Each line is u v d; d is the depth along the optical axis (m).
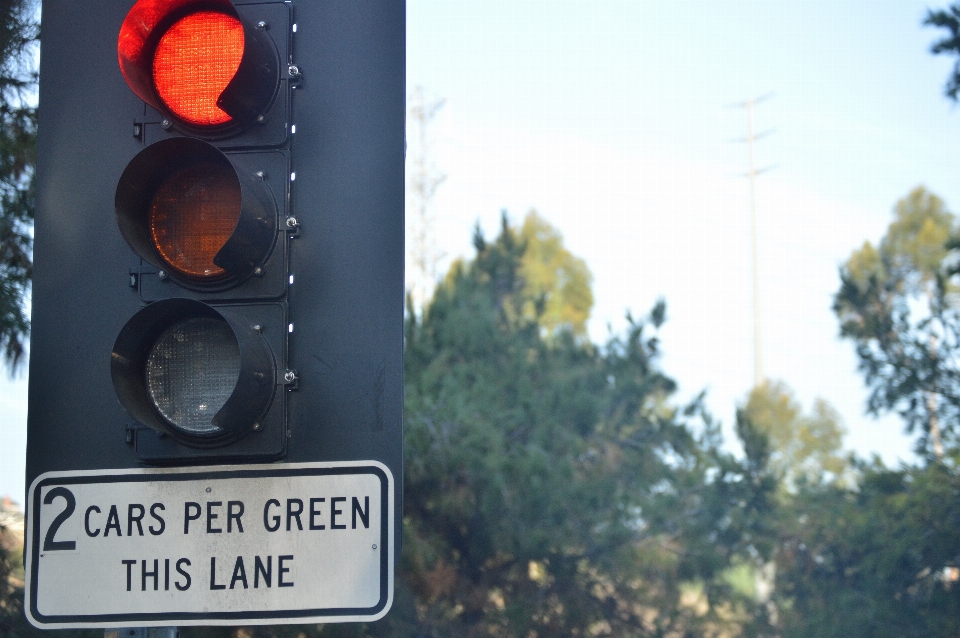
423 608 11.49
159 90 2.93
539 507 11.44
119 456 2.82
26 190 8.42
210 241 2.83
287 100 2.90
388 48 2.94
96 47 3.03
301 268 2.83
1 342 8.20
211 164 2.85
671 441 14.38
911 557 12.72
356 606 2.73
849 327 13.44
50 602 2.78
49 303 2.90
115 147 2.97
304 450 2.78
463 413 12.25
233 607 2.75
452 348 14.26
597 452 14.05
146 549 2.79
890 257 13.98
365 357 2.79
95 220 2.93
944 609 12.31
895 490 13.04
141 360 2.77
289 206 2.86
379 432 2.77
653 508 13.01
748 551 13.38
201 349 2.76
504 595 12.12
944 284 13.12
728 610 13.04
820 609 12.87
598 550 12.07
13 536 9.23
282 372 2.77
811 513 13.34
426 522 11.74
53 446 2.84
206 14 2.93
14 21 8.11
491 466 11.55
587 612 12.01
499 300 17.33
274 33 2.94
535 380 14.62
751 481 13.72
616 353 15.14
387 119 2.90
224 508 2.79
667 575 12.79
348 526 2.76
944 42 12.64
